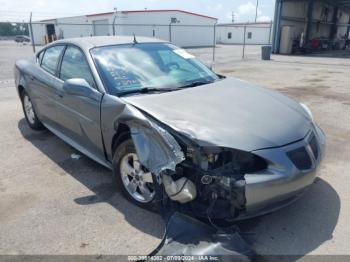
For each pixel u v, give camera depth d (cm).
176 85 337
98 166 384
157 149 243
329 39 3155
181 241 227
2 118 591
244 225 269
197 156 239
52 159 407
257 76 1154
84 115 336
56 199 312
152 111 270
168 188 242
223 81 372
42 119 467
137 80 329
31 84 455
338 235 257
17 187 336
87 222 274
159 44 406
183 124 252
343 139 475
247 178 231
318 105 681
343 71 1313
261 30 4994
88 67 339
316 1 3008
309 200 306
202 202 248
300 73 1241
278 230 263
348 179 349
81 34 3759
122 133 291
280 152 243
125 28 3247
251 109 285
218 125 253
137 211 289
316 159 266
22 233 261
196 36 4025
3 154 425
